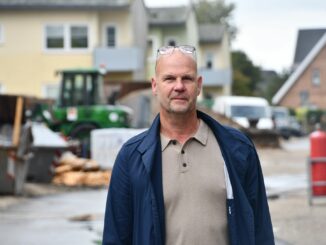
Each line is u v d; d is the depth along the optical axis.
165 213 4.09
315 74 88.00
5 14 43.62
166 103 4.16
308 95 87.94
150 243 4.04
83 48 43.97
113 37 45.22
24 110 16.86
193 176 4.11
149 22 56.44
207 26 67.69
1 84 43.66
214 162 4.15
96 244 10.20
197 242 4.05
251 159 4.24
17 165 16.20
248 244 4.09
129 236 4.25
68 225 12.05
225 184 4.12
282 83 108.50
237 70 94.00
